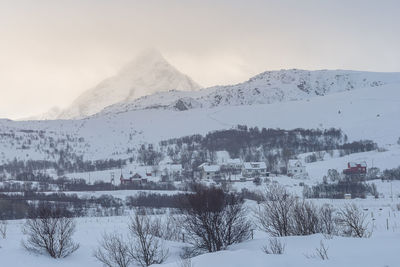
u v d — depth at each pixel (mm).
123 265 42938
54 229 51562
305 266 26438
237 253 30047
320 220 52562
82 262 47531
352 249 31016
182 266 29828
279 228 50188
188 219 50344
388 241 33250
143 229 52812
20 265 45500
